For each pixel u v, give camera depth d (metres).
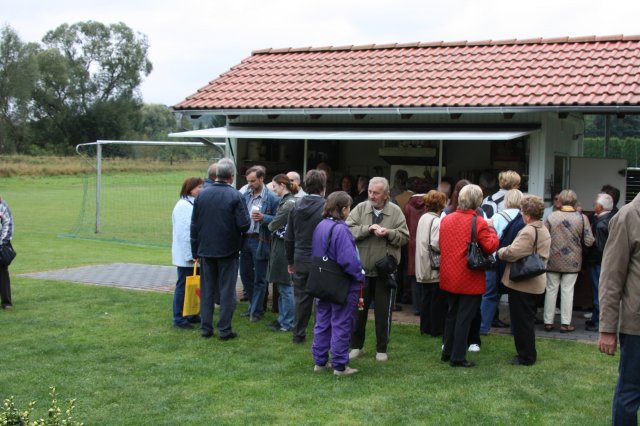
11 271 12.88
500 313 9.78
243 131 12.05
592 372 6.90
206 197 8.02
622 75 10.08
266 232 8.88
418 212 9.37
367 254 7.25
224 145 13.88
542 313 9.61
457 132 10.30
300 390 6.32
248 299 9.53
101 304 9.78
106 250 17.05
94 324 8.65
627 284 4.79
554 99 9.61
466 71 11.60
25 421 4.55
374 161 13.09
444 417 5.64
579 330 8.73
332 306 6.79
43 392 6.16
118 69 86.19
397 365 7.16
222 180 8.12
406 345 7.96
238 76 13.63
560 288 8.94
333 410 5.80
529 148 10.33
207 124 15.89
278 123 12.23
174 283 11.62
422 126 11.06
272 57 14.63
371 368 7.05
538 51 11.85
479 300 7.07
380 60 13.12
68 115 83.44
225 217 7.98
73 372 6.74
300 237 7.80
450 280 7.01
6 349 7.49
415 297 9.59
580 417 5.67
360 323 7.47
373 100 11.04
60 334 8.14
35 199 32.97
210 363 7.14
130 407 5.84
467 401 6.03
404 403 5.97
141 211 27.69
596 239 8.08
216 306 10.09
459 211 7.05
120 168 33.59
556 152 10.70
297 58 14.23
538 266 6.90
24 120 76.75
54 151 80.12
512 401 6.04
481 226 6.90
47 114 83.88
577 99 9.46
